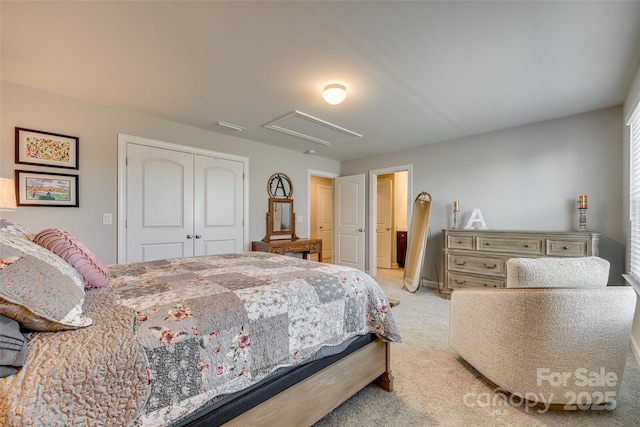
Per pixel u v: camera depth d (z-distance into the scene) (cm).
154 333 90
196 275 158
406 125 352
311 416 133
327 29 177
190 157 361
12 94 248
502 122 340
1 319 71
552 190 329
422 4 156
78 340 80
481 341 178
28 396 65
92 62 215
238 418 107
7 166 246
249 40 188
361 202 525
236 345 107
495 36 182
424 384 180
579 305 143
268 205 448
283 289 133
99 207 294
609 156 294
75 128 279
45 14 162
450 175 415
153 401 84
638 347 206
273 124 352
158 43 191
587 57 204
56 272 89
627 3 151
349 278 164
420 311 321
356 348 159
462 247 359
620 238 287
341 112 310
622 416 149
